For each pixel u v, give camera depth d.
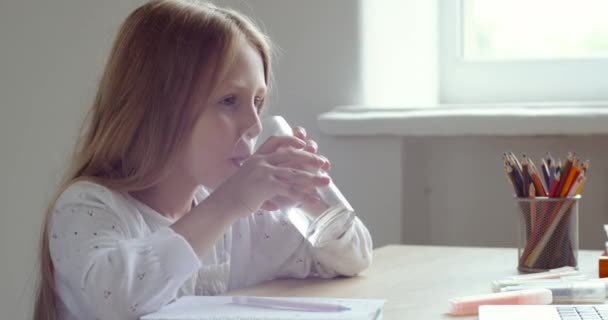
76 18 1.78
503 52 1.91
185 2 0.91
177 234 0.75
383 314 0.75
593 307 0.70
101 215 0.82
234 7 1.70
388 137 1.62
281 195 0.81
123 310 0.71
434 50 1.93
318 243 0.82
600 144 1.59
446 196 1.69
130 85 0.88
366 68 1.67
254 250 1.03
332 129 1.64
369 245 0.99
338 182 1.66
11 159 1.83
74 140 1.78
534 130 1.53
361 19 1.65
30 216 1.82
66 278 0.76
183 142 0.86
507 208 1.66
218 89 0.85
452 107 1.66
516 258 1.08
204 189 1.07
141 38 0.88
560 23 1.86
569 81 1.82
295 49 1.69
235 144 0.85
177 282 0.73
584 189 1.61
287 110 1.70
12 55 1.83
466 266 1.02
